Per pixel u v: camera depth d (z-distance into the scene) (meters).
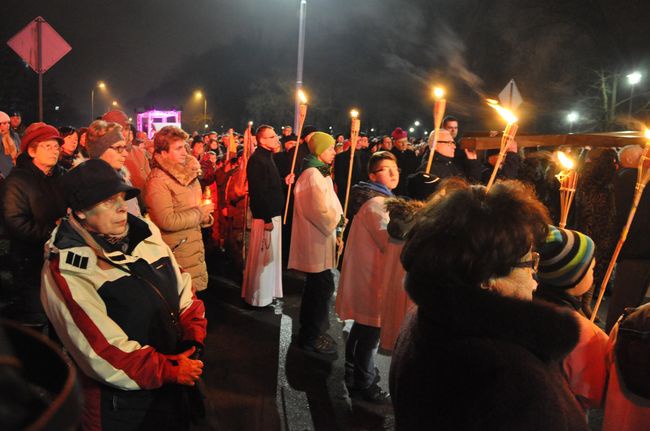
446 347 1.35
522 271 1.46
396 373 1.55
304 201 4.91
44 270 2.19
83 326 2.11
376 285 3.96
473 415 1.26
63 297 2.13
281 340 5.34
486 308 1.27
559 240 2.03
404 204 3.53
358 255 4.00
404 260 1.48
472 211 1.39
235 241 7.67
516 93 7.77
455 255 1.36
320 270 4.99
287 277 7.65
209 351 5.01
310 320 5.10
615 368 1.93
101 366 2.12
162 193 4.13
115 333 2.16
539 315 1.25
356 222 4.04
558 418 1.21
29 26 7.44
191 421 2.52
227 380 4.45
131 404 2.26
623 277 4.71
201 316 2.60
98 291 2.19
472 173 5.81
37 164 4.21
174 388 2.35
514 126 2.14
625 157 4.75
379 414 4.02
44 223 4.18
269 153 5.72
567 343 1.26
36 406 0.64
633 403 1.89
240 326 5.67
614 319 4.76
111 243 2.31
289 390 4.33
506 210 1.39
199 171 4.48
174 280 2.49
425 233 1.43
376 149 11.15
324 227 4.88
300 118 5.76
